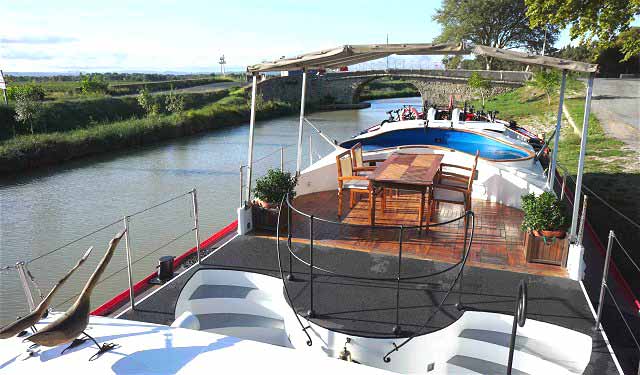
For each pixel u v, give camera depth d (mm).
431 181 5496
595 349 3709
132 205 15664
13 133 26578
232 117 37125
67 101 32938
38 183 19047
